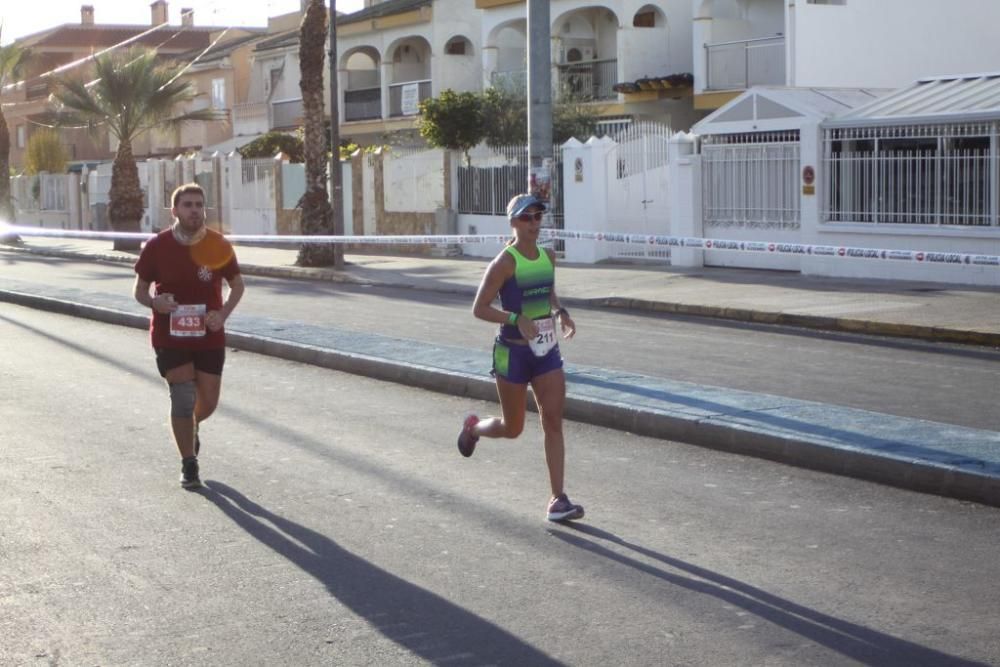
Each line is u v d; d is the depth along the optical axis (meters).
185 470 7.93
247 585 6.01
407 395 11.43
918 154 20.59
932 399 10.46
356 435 9.62
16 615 5.59
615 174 25.98
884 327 15.12
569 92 34.31
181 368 7.90
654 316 17.53
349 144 43.38
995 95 20.20
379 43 45.78
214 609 5.67
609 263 25.78
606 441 9.31
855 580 5.99
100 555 6.51
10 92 73.19
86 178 49.31
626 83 34.72
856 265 21.44
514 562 6.34
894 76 28.73
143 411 10.71
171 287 7.85
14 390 11.78
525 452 8.97
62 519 7.22
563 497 7.11
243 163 40.50
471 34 43.44
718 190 23.84
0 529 7.00
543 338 7.01
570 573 6.16
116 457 8.89
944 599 5.70
